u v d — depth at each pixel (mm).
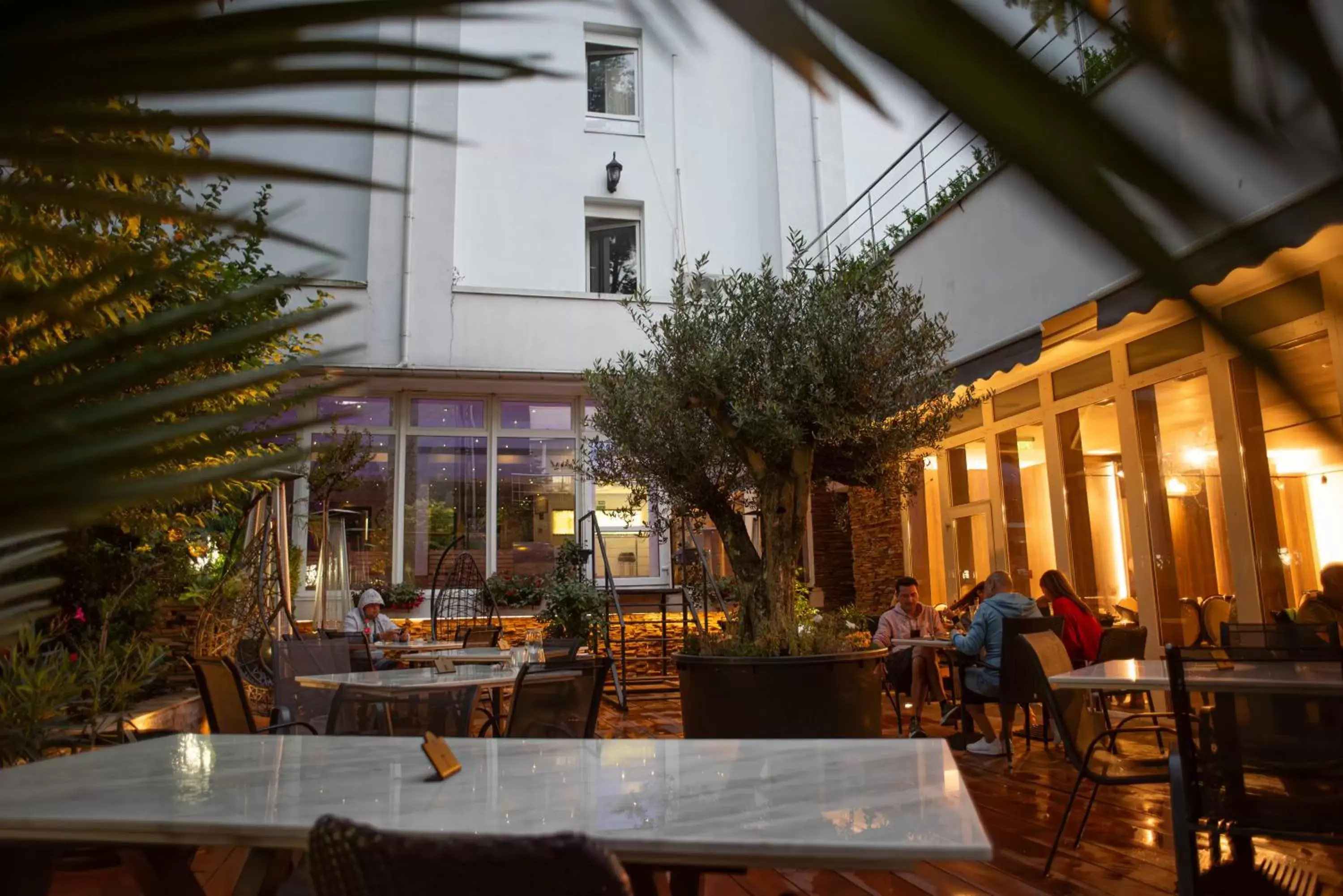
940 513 11227
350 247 12523
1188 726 2902
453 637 11875
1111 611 8242
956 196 8750
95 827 1745
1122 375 8102
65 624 5930
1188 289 213
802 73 233
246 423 417
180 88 329
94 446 342
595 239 14156
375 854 1238
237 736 2709
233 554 7688
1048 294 7492
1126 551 8109
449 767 2090
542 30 7242
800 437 5648
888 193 11742
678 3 267
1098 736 3877
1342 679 3094
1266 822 2771
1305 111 192
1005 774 5777
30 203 426
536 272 13555
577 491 13484
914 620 7559
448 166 13047
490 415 13398
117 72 318
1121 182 201
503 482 13312
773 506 5914
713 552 13648
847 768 2074
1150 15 205
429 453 13172
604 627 10539
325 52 336
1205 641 6902
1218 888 3291
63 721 3926
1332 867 3555
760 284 6102
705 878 3266
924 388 5969
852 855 1474
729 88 14867
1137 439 7895
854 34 222
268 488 6652
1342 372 5078
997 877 3689
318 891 1315
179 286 547
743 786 1919
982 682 6363
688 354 6023
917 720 7320
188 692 6836
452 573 12852
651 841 1550
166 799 1900
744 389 5734
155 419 382
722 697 5355
